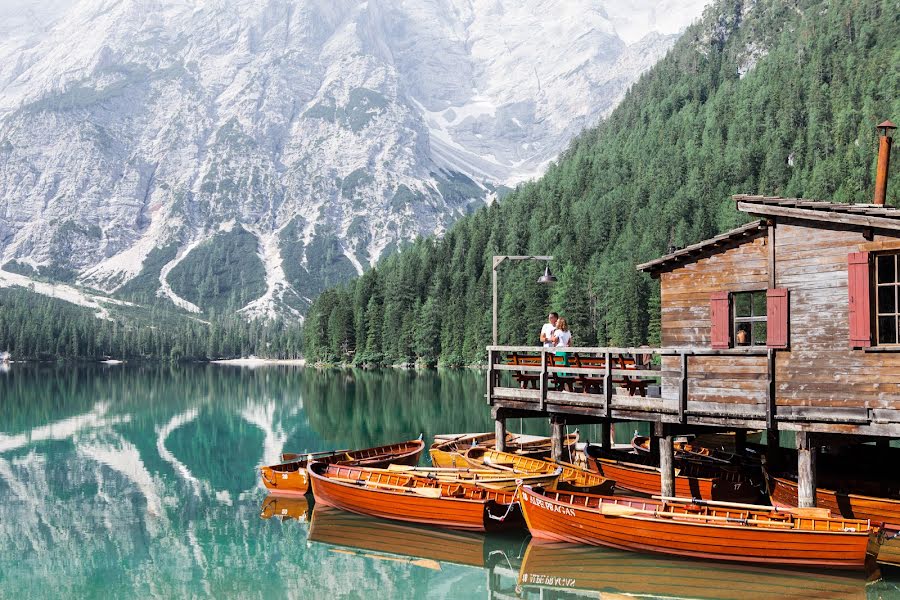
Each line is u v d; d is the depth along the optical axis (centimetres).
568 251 14475
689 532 1905
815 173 14400
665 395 2120
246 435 4575
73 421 5475
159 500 2853
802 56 19400
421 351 14938
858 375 1772
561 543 2134
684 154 17600
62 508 2733
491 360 2695
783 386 1881
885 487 1980
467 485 2327
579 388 2722
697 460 2645
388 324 15712
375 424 4878
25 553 2194
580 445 3053
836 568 1797
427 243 19838
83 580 1966
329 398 7119
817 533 1783
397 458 2958
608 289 12281
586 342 11812
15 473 3403
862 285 1753
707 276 2091
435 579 1944
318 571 2022
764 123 17575
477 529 2267
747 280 2005
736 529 1855
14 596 1845
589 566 2019
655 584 1877
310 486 2873
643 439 3147
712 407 2003
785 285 1895
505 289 13800
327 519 2512
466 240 18462
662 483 2139
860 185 13588
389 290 16562
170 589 1894
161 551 2211
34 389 9362
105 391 8919
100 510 2705
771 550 1836
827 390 1814
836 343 1806
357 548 2220
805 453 1845
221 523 2508
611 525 2000
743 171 16100
